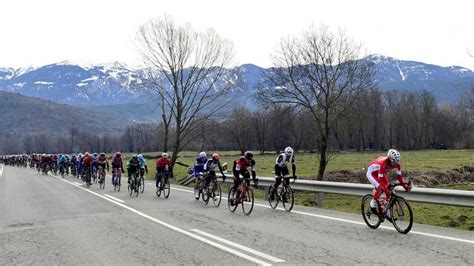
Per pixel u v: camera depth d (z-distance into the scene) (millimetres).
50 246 8758
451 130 95312
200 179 16734
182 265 6973
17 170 58812
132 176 19562
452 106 102000
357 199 18578
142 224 11117
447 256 6984
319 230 9625
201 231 9914
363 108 23797
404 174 29984
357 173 28531
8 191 22922
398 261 6777
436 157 55219
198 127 33312
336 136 25812
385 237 8656
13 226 11367
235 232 9664
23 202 17266
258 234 9344
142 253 7883
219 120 33719
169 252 7891
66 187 25031
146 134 147375
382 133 98250
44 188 24578
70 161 40000
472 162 42188
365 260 6898
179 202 16156
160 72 31969
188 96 31922
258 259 7180
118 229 10461
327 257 7156
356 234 9047
